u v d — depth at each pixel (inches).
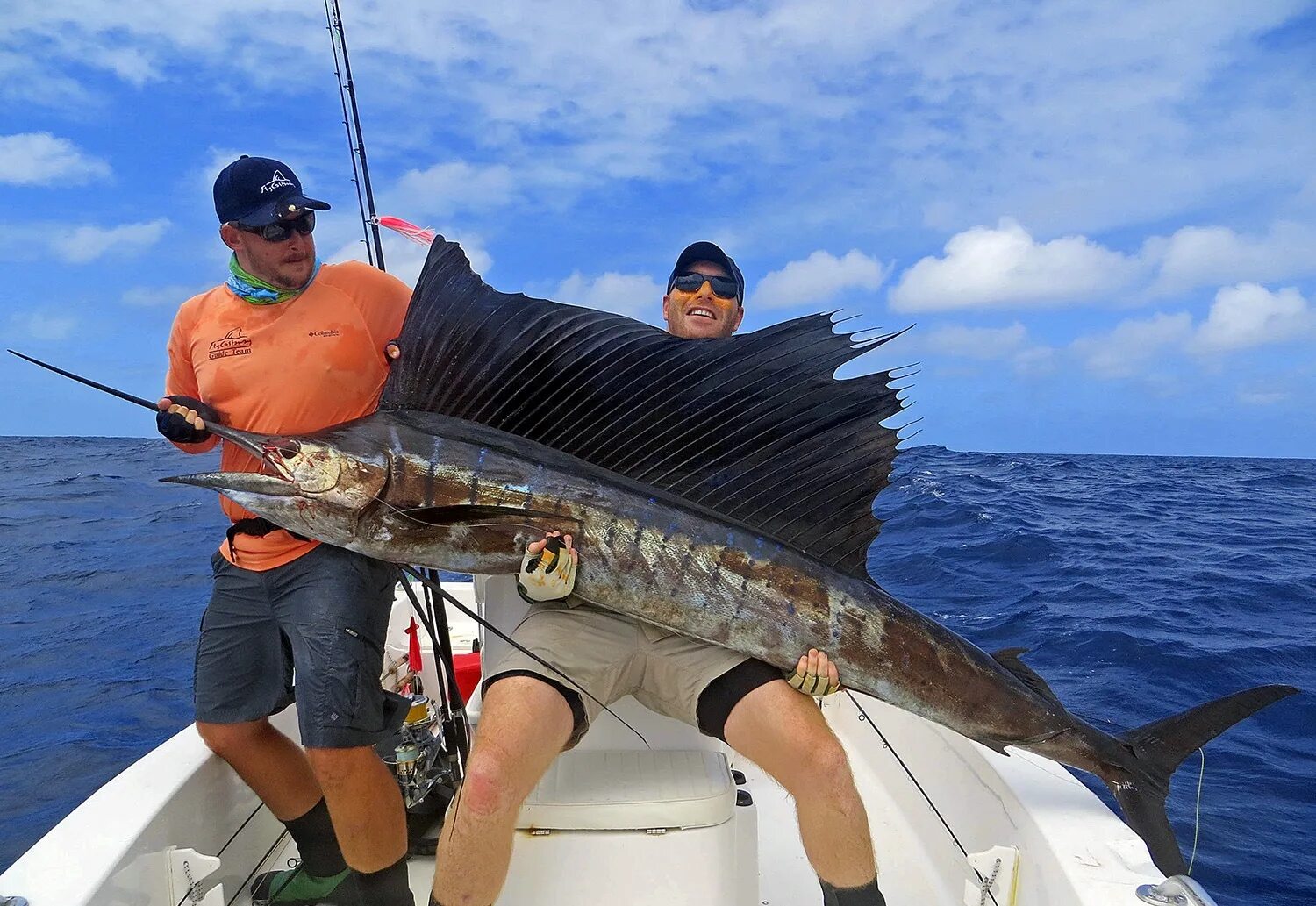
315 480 71.6
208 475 72.4
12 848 139.9
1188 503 642.2
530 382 76.5
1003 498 599.5
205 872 74.4
